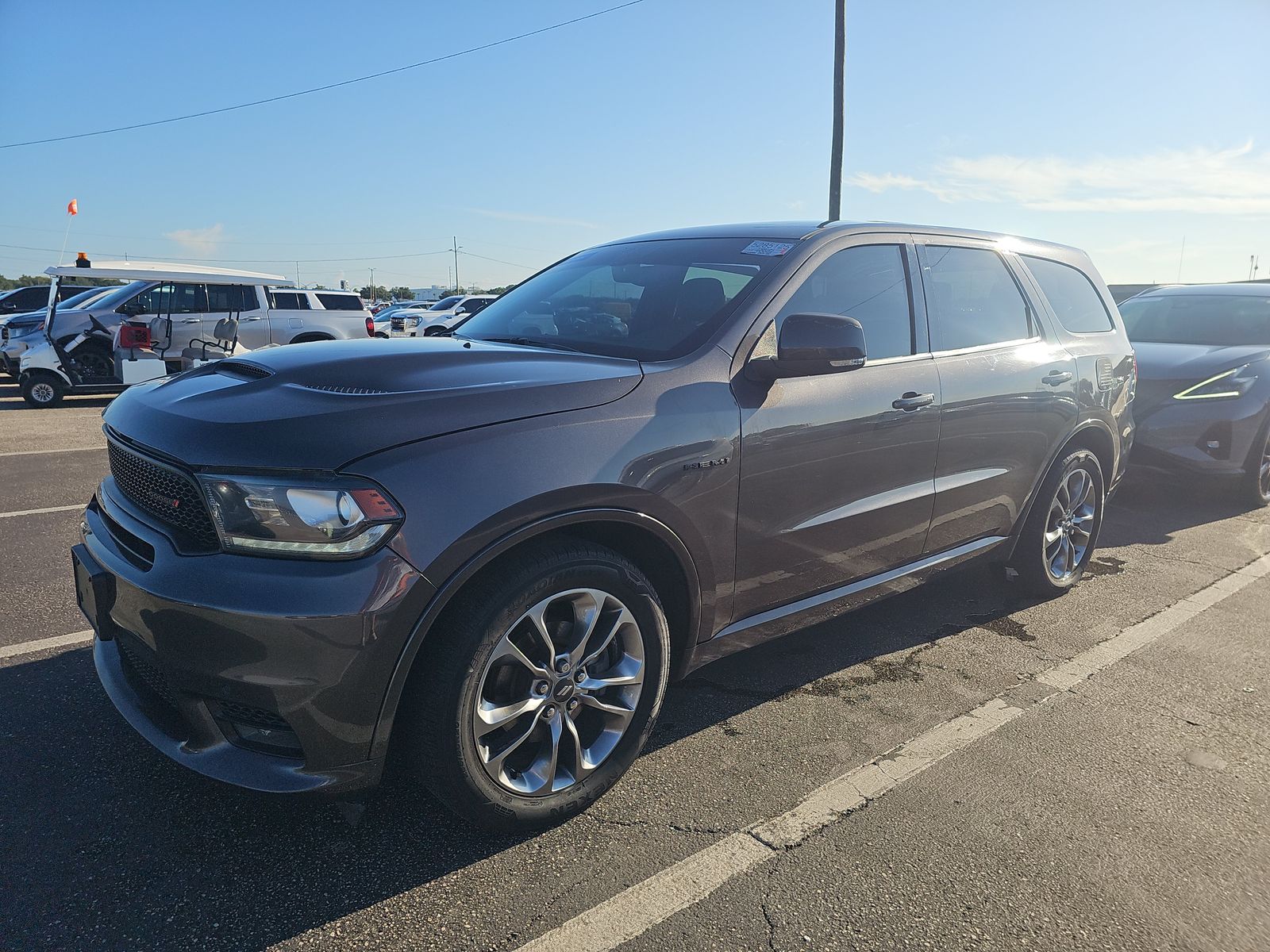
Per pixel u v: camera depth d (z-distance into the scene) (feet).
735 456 8.56
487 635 6.91
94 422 33.86
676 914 6.77
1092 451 14.49
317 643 6.29
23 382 39.09
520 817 7.53
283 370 7.84
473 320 11.77
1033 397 12.37
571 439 7.40
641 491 7.73
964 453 11.37
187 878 7.04
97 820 7.73
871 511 10.18
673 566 8.45
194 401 7.57
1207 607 13.92
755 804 8.29
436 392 7.24
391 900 6.84
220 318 41.04
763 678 11.10
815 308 9.81
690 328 9.24
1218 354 20.53
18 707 9.70
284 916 6.64
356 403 6.96
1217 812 8.28
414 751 7.04
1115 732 9.81
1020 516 13.00
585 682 7.82
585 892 7.00
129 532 7.32
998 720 10.03
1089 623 13.17
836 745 9.42
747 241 10.64
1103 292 15.06
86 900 6.75
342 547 6.36
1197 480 20.13
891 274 10.91
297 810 7.98
